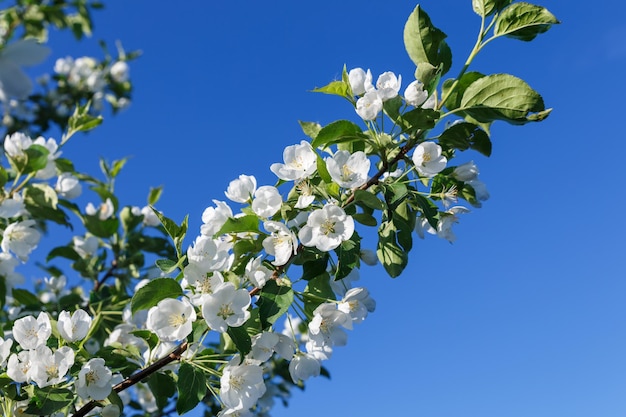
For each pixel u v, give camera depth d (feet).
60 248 4.03
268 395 4.02
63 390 2.62
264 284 2.62
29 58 2.10
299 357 2.74
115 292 3.87
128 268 4.08
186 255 2.61
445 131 2.75
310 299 2.72
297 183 2.72
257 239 2.69
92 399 2.67
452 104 2.79
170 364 2.79
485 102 2.73
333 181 2.69
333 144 2.80
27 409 2.58
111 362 2.79
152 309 2.60
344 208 2.70
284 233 2.65
